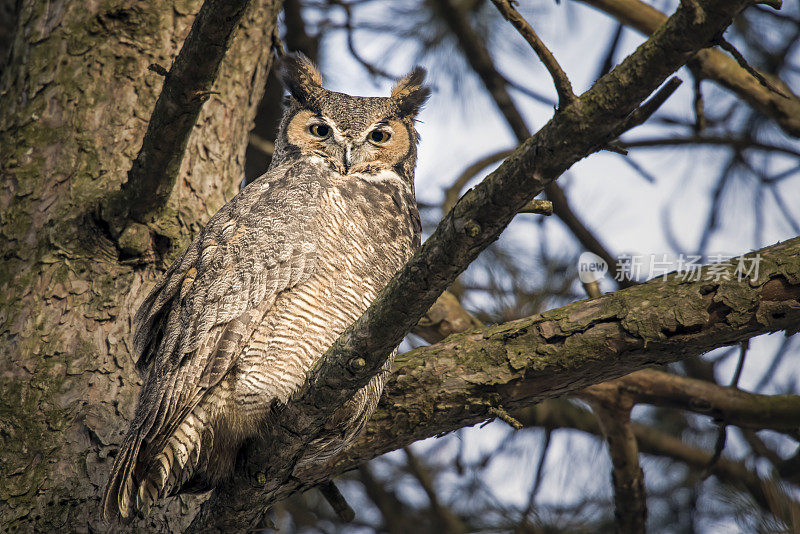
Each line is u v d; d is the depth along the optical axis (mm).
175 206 7613
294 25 11680
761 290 5914
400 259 6816
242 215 6605
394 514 12547
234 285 6168
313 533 13211
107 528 6270
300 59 8516
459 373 6363
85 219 7141
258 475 5719
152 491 5836
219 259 6336
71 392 6578
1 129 7855
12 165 7535
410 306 4691
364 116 7992
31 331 6723
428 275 4562
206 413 5992
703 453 11148
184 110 6012
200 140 8078
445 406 6359
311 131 7961
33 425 6391
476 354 6426
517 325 6469
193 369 5938
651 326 6000
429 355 6523
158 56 8164
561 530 11016
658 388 8836
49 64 7992
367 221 6609
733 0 3551
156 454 5836
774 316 5918
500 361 6336
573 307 6363
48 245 7086
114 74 7988
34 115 7770
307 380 5215
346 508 7305
